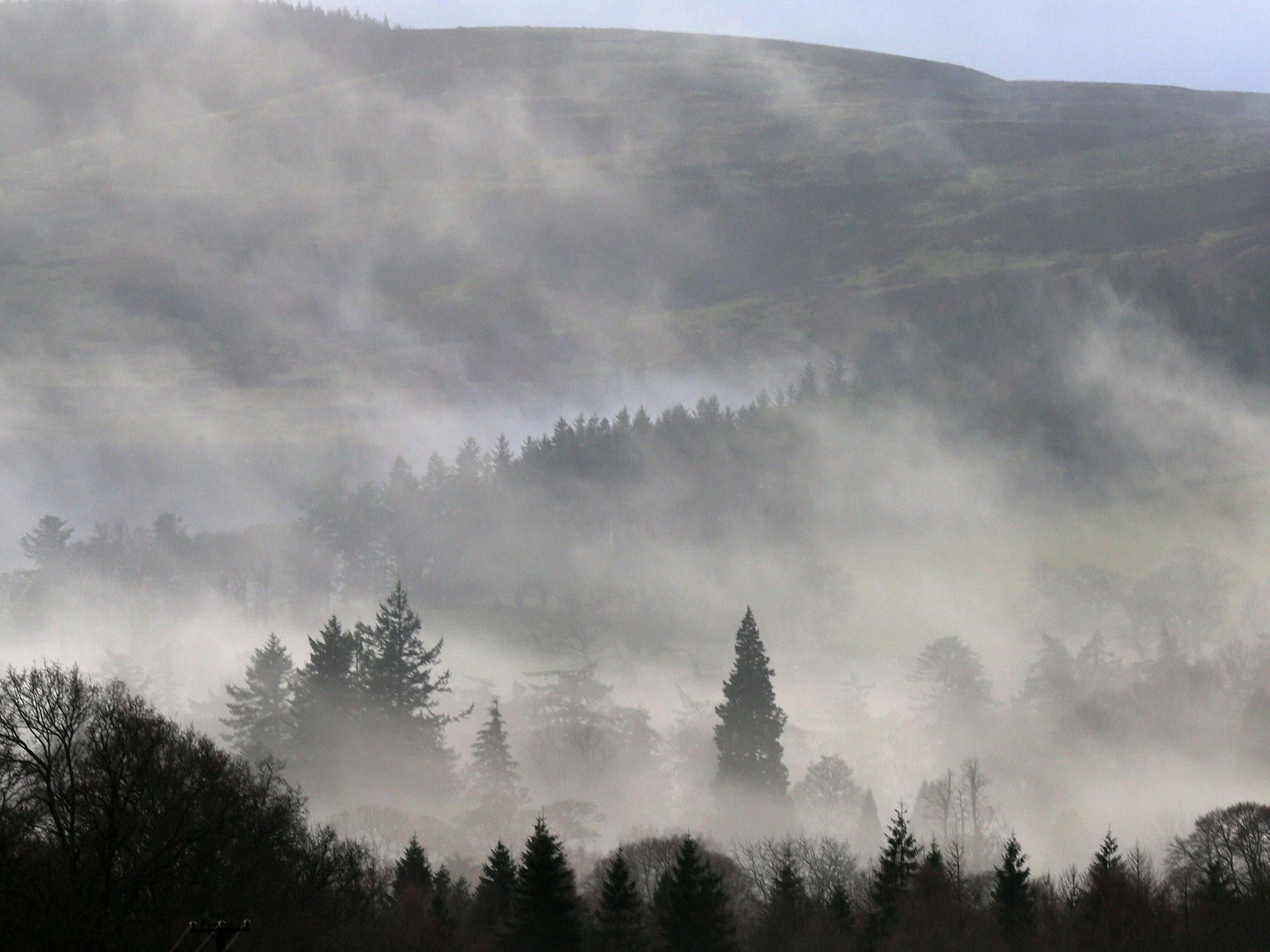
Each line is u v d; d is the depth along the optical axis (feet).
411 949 373.81
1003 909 445.78
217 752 390.42
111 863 301.02
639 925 419.95
